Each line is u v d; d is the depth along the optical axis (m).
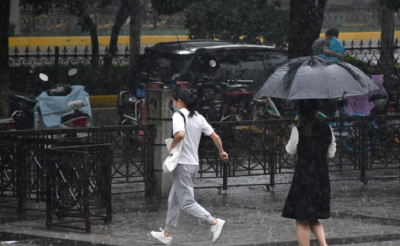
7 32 27.58
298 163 12.84
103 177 15.84
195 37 41.56
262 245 13.86
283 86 13.78
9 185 17.30
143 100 27.31
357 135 21.52
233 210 17.70
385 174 23.44
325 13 77.00
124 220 16.44
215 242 13.64
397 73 29.75
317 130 12.80
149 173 19.38
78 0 40.03
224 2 40.88
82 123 24.03
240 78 29.55
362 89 13.76
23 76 35.81
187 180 13.79
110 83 38.97
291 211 12.73
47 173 15.38
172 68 28.89
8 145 17.25
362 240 14.34
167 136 19.19
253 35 41.25
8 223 16.16
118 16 39.47
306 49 30.23
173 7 38.19
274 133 20.58
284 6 51.59
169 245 13.84
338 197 19.55
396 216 16.89
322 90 13.43
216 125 19.84
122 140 19.67
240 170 20.28
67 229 15.42
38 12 41.06
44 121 23.55
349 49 36.91
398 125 21.89
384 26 41.72
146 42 68.38
